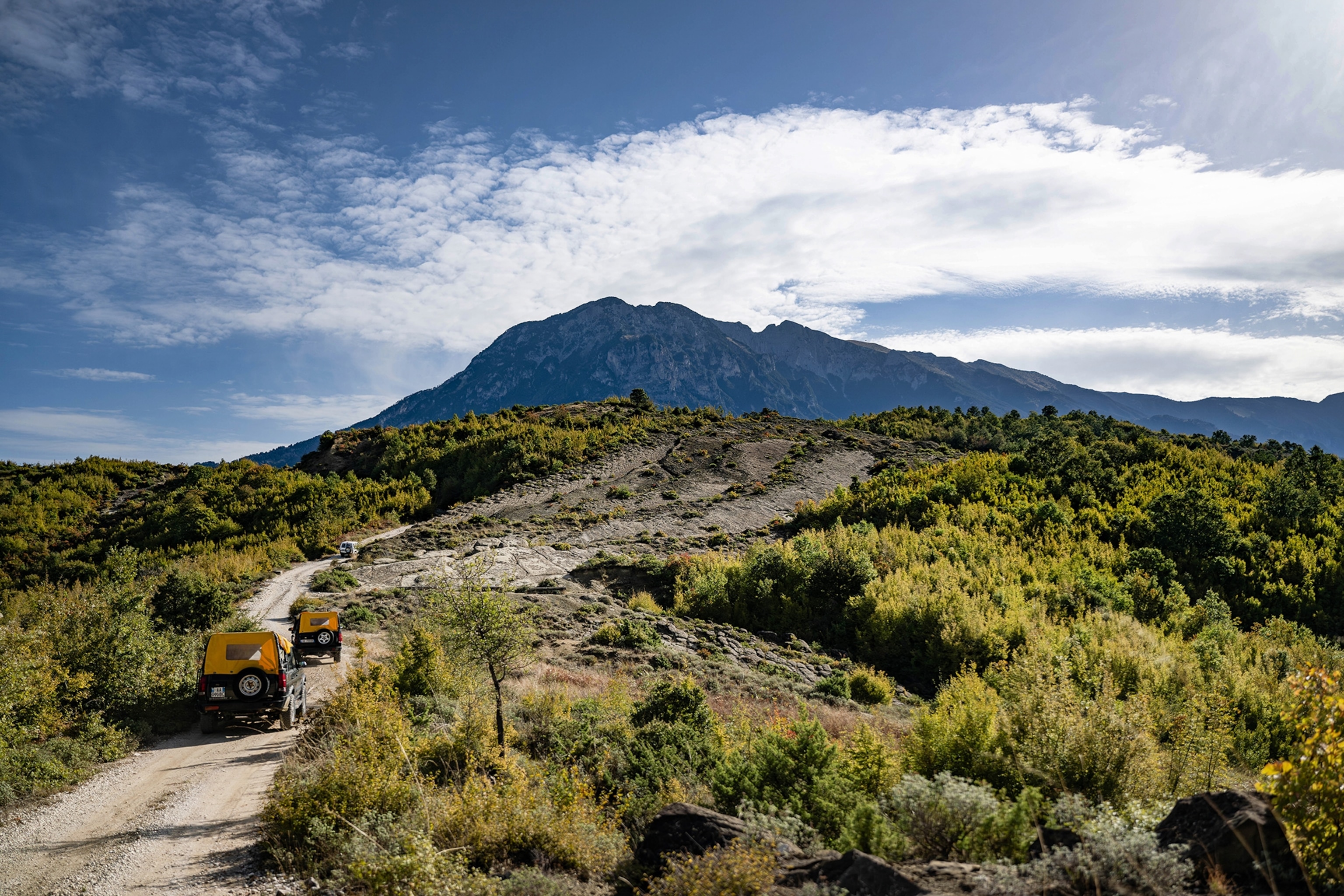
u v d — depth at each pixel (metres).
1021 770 7.43
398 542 53.56
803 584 36.06
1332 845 4.23
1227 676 19.30
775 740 8.73
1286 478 50.53
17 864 7.50
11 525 62.81
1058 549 41.12
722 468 78.81
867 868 4.79
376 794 8.23
